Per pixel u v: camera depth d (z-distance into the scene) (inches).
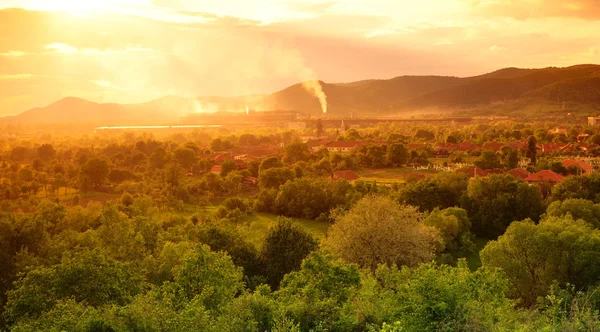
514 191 3796.8
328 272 1574.8
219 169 7066.9
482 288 1400.1
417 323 1205.1
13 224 2456.9
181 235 3038.9
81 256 1729.8
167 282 1680.6
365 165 7431.1
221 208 4379.9
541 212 3713.1
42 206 3590.1
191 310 1246.3
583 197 3841.0
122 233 2410.2
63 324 1275.8
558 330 1149.7
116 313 1231.5
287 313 1408.7
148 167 7440.9
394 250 2253.9
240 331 1275.8
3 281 2185.0
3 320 1754.4
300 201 4466.0
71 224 3398.1
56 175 6018.7
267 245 2454.5
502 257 2116.1
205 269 1718.8
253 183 6038.4
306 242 2455.7
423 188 4109.3
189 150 7583.7
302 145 7780.5
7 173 6555.1
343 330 1343.5
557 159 7278.5
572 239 2048.5
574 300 1266.0
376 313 1384.1
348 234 2317.9
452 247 3134.8
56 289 1598.2
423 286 1270.9
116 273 1708.9
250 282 2250.2
